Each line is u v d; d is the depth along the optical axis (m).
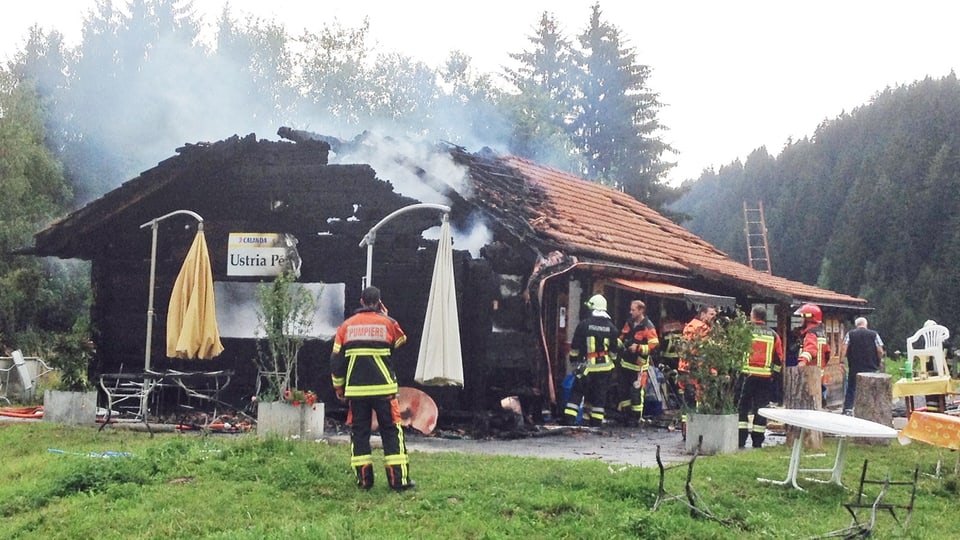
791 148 79.88
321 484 9.30
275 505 8.69
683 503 8.78
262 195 16.30
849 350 19.22
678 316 20.61
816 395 12.44
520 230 14.99
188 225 16.70
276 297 13.18
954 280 54.16
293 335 13.34
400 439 9.25
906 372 16.28
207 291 14.83
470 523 8.07
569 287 17.20
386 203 15.52
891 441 12.88
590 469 10.12
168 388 16.33
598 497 8.98
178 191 16.73
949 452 12.40
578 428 15.21
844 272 61.41
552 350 16.77
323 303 15.62
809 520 8.74
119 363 16.84
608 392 17.30
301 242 15.98
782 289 22.08
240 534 7.64
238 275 16.23
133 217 17.00
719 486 9.73
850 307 27.17
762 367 13.27
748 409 13.34
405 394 14.35
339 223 15.75
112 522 8.29
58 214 33.22
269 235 16.11
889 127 70.12
